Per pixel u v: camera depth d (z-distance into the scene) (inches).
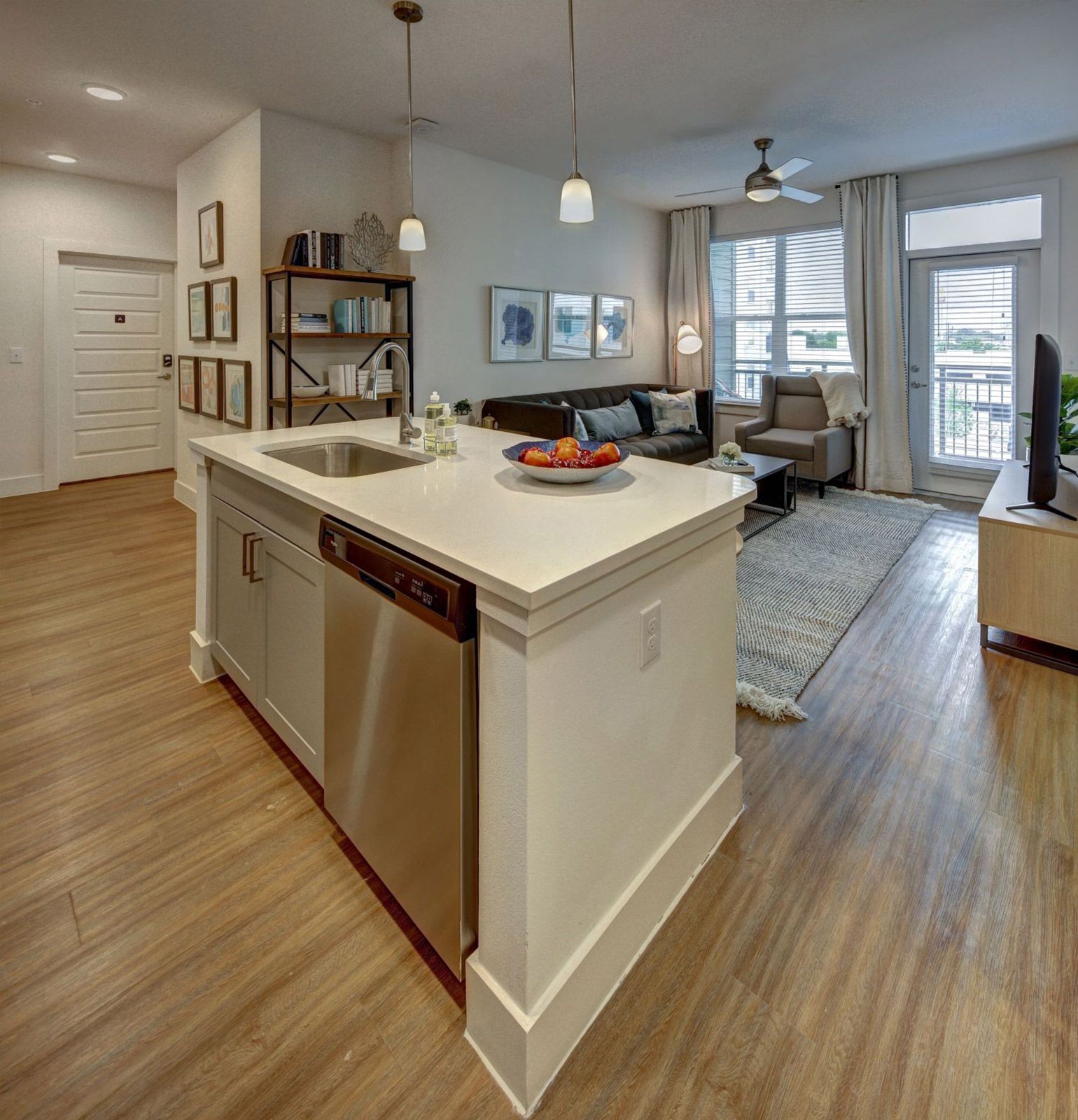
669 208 254.4
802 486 230.5
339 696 60.9
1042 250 188.5
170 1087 44.7
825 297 234.2
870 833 68.7
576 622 44.0
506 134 166.4
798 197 183.6
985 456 207.6
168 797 74.1
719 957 54.9
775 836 68.4
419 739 50.1
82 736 85.4
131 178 211.0
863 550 160.7
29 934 56.4
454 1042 48.2
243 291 160.1
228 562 88.4
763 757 81.7
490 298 195.3
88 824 69.7
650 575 51.6
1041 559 101.3
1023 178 188.2
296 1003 50.9
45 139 170.1
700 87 139.0
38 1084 44.7
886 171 204.4
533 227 206.2
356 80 134.1
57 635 114.2
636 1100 44.2
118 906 59.5
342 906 60.1
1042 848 66.0
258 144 149.3
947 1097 43.9
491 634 42.4
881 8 109.0
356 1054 47.2
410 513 55.6
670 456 214.5
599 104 147.1
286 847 67.0
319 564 63.4
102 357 230.2
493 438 100.4
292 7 107.0
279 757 81.7
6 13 109.4
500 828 43.9
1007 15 111.7
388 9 107.8
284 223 154.0
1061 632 100.9
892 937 56.4
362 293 170.6
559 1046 46.2
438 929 50.9
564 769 44.7
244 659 85.2
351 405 170.7
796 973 53.3
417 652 48.9
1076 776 76.7
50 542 164.2
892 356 215.3
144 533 172.1
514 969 44.2
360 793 59.5
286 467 74.6
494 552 45.1
